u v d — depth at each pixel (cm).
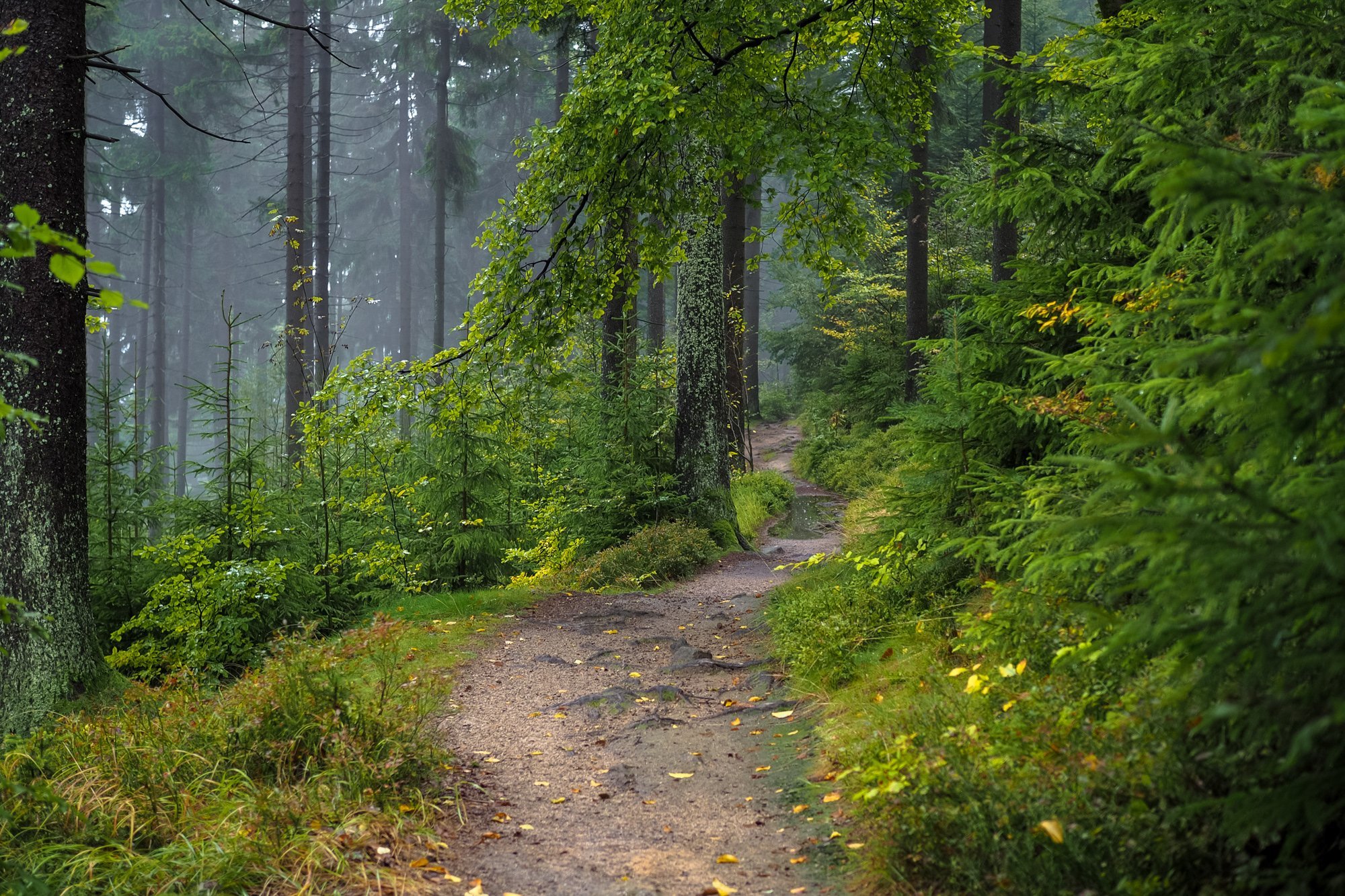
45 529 680
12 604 348
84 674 691
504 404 1002
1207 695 259
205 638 859
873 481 2045
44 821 420
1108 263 599
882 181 986
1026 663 433
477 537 1216
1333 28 363
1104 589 389
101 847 397
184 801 428
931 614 622
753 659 763
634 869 393
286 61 3853
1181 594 231
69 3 692
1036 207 627
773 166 1052
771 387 4019
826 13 933
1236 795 236
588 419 1479
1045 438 623
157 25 4047
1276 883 246
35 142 675
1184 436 321
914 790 358
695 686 700
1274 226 304
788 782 482
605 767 531
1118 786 307
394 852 400
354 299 1562
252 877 367
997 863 315
